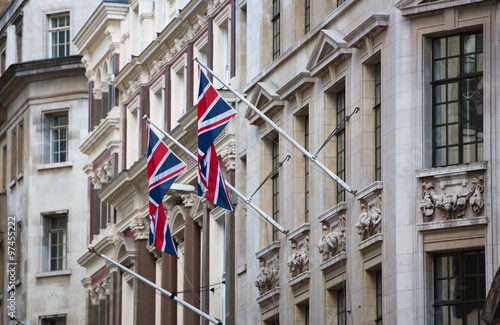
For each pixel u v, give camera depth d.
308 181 60.38
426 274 50.31
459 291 49.88
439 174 50.25
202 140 56.84
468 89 50.78
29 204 106.94
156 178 61.97
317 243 58.25
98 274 93.94
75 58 105.12
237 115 68.62
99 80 95.69
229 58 71.06
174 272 79.12
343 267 55.34
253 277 65.19
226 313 67.38
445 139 51.00
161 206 61.78
